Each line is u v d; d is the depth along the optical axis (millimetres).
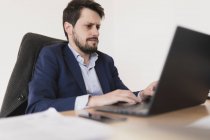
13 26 1868
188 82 729
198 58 727
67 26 1406
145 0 2201
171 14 2016
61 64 1207
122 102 882
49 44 1326
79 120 578
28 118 595
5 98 1192
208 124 595
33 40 1288
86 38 1353
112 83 1433
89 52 1372
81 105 870
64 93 1180
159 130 542
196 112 742
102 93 1342
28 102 1059
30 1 1944
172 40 607
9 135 462
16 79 1202
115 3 2479
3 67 1835
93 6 1381
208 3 1784
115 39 2490
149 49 2193
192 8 1881
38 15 1991
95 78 1359
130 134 508
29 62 1229
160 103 668
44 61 1182
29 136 456
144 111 681
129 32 2359
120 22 2439
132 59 2346
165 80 637
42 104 933
